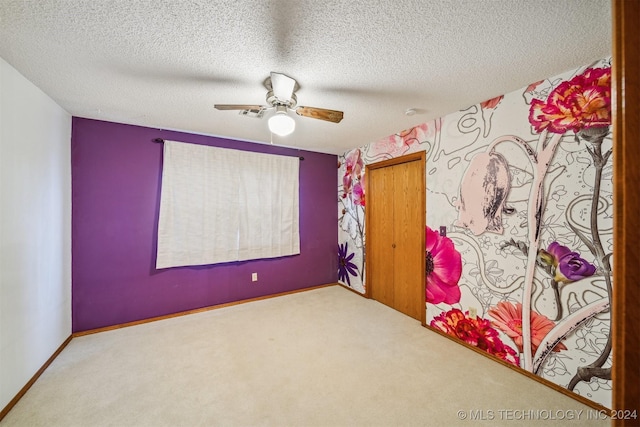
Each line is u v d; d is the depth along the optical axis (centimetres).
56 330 213
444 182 247
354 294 370
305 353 216
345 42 140
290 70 167
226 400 163
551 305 174
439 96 204
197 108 226
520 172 190
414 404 160
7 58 153
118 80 179
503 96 200
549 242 175
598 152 154
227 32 132
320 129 287
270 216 349
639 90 44
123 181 265
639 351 45
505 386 176
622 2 45
